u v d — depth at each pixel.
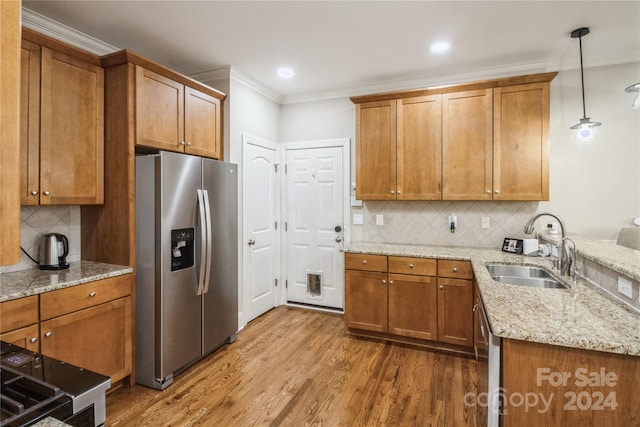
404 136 3.29
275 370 2.60
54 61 2.11
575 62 3.00
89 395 0.87
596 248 2.11
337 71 3.32
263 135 3.80
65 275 2.10
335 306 3.94
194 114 2.85
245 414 2.06
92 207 2.49
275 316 3.79
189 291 2.55
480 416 1.68
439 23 2.42
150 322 2.36
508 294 1.67
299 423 1.98
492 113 3.00
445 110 3.15
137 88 2.36
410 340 3.09
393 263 3.06
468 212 3.39
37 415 0.75
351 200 3.83
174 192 2.40
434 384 2.39
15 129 0.59
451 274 2.86
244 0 2.12
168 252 2.36
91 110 2.31
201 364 2.69
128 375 2.33
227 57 2.99
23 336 1.75
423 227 3.56
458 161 3.12
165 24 2.42
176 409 2.11
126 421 1.99
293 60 3.06
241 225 3.42
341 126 3.87
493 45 2.77
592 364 1.15
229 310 3.01
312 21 2.39
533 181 2.91
